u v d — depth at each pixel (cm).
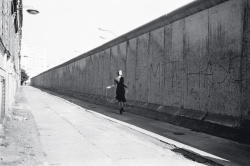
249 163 431
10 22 945
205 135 655
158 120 916
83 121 873
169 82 926
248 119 582
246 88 592
